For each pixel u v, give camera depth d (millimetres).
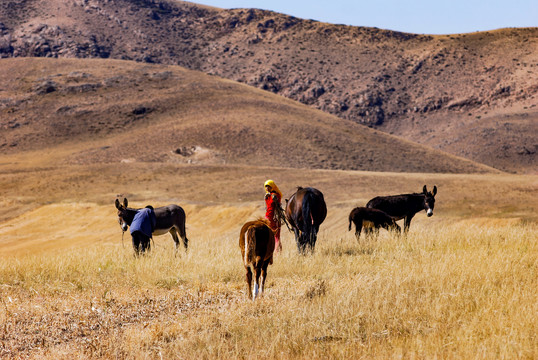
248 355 5957
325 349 6000
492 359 5238
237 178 61594
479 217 28875
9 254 32906
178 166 71188
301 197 13453
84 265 12844
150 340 6930
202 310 8508
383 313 6926
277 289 9445
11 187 62781
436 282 8234
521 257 9898
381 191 46156
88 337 7496
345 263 11211
